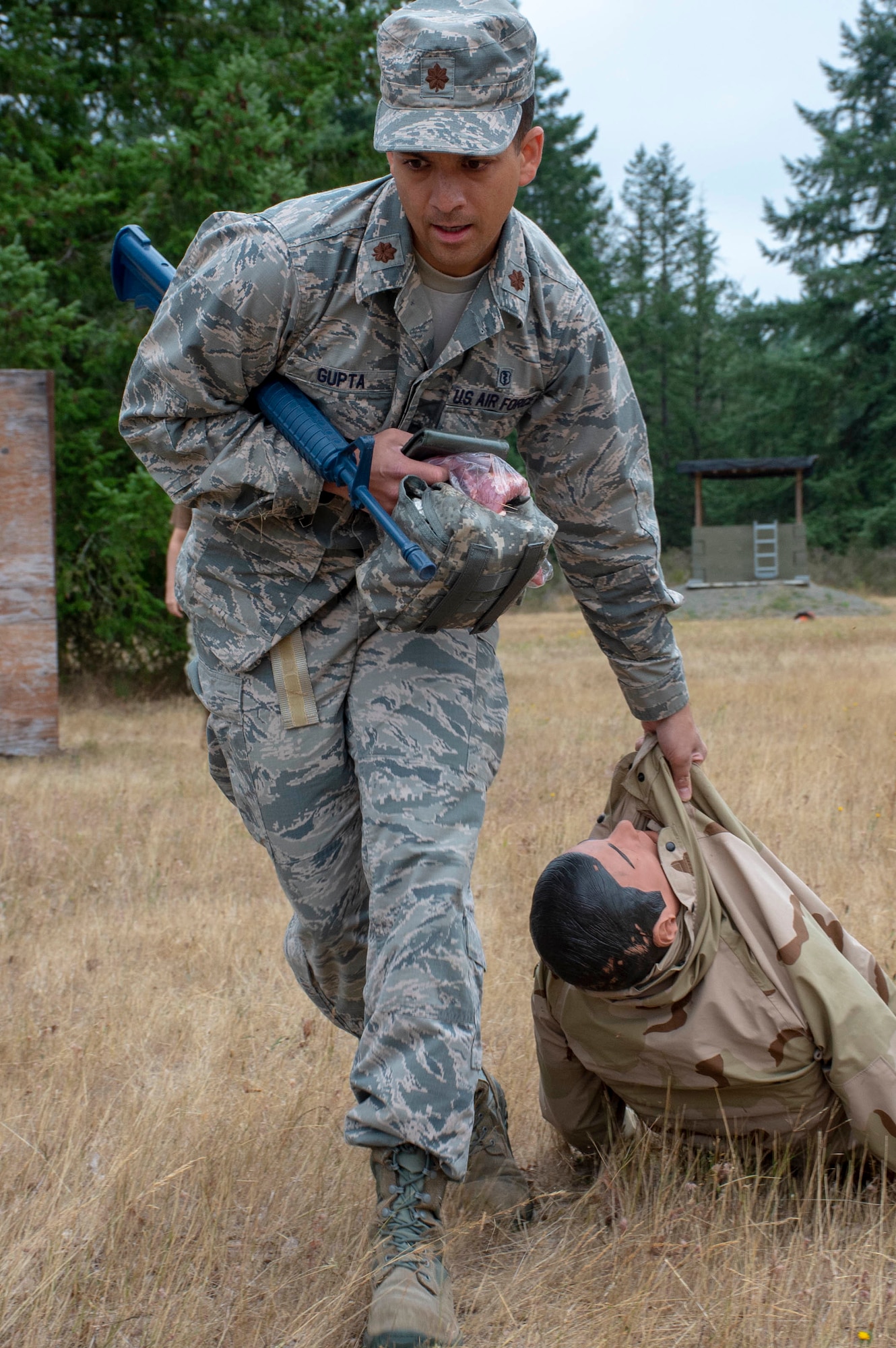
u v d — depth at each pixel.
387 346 2.25
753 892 2.48
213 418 2.29
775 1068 2.44
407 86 2.00
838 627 21.38
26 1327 2.11
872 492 44.62
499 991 3.61
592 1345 2.05
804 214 46.00
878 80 46.28
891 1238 2.32
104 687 13.91
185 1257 2.33
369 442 2.16
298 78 15.10
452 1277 2.30
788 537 30.64
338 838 2.46
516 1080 3.09
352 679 2.40
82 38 14.87
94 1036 3.37
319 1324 2.08
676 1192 2.50
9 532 8.61
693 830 2.54
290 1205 2.53
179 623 13.70
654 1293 2.20
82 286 13.50
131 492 12.73
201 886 5.06
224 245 2.23
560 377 2.35
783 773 6.39
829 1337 2.05
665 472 55.62
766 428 46.72
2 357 11.97
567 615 32.78
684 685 2.63
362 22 15.45
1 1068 3.19
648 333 57.03
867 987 2.48
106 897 4.93
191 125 14.33
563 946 2.37
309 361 2.27
